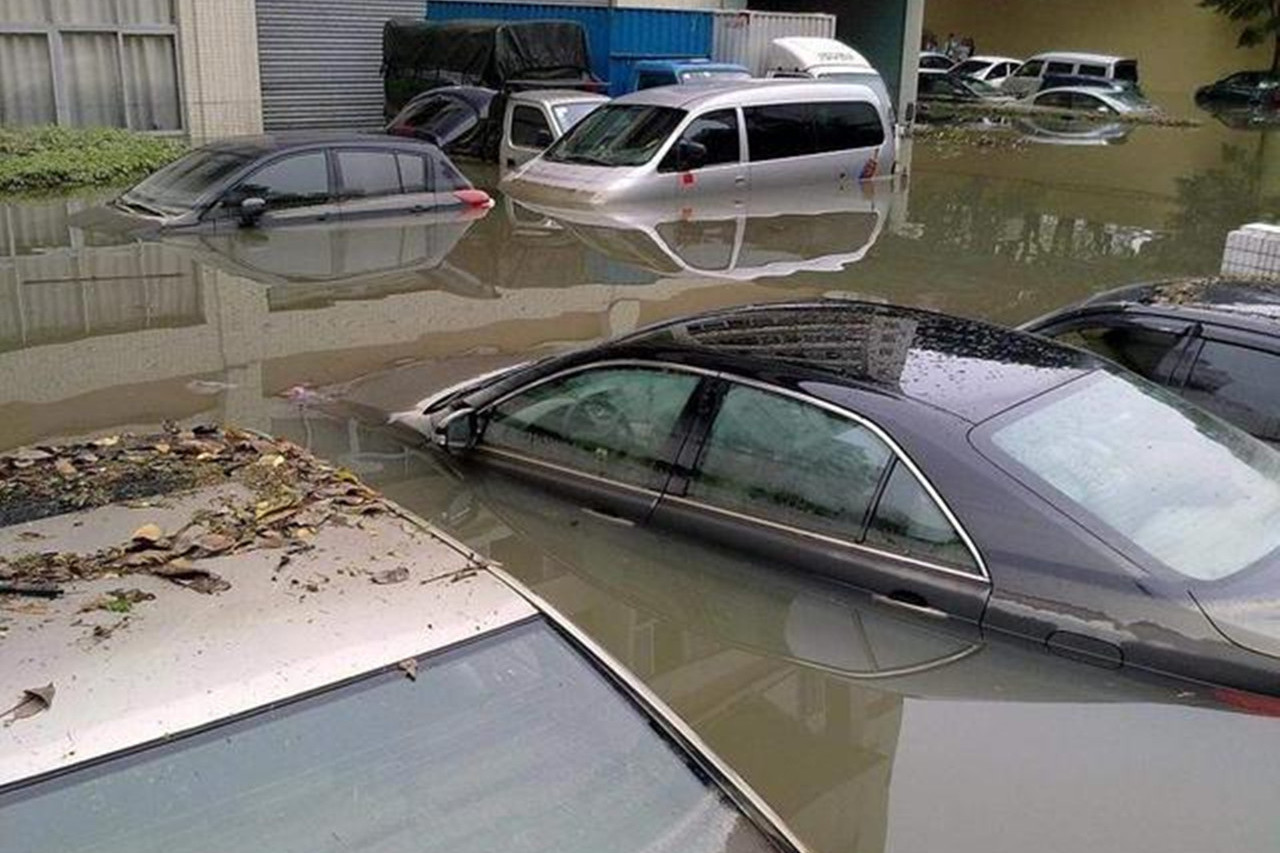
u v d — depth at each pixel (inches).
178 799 75.7
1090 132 1042.7
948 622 145.3
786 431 164.9
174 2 658.8
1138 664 132.9
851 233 514.6
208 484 114.5
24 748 74.9
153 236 398.9
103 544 99.0
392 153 455.8
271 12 759.1
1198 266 477.4
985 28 1955.0
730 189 532.4
